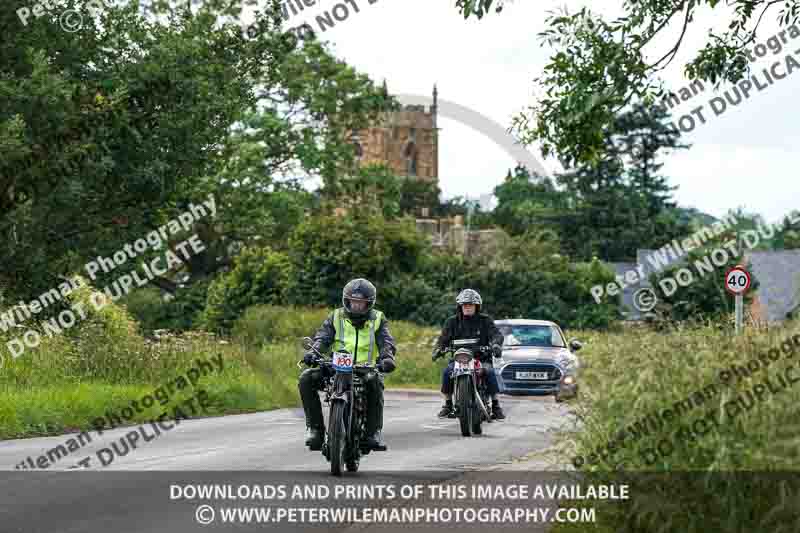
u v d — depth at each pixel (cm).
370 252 6431
